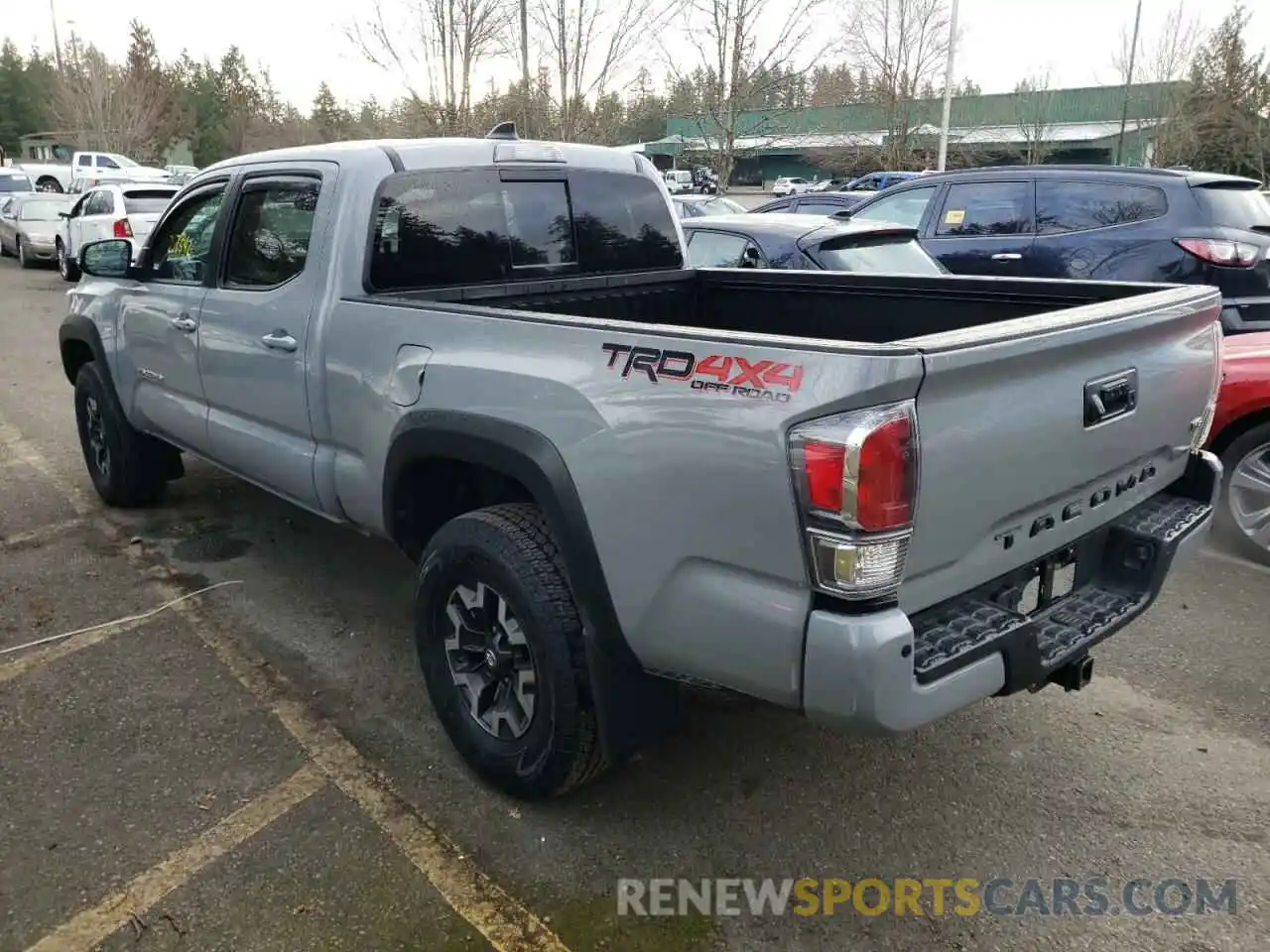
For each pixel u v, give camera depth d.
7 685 3.71
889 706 2.19
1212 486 3.27
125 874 2.75
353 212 3.50
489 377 2.85
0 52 77.88
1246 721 3.54
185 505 5.71
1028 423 2.44
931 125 28.73
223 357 4.14
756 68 14.41
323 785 3.15
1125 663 3.95
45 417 7.76
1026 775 3.24
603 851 2.88
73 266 16.77
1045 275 7.88
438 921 2.60
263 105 58.19
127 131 43.34
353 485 3.56
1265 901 2.70
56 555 4.95
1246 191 7.46
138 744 3.35
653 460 2.43
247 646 4.05
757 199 36.12
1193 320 3.04
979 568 2.50
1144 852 2.89
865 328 4.20
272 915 2.61
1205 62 35.59
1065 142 42.72
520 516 2.92
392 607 4.43
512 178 3.94
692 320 4.71
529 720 2.95
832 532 2.14
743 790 3.17
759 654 2.33
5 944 2.50
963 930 2.61
